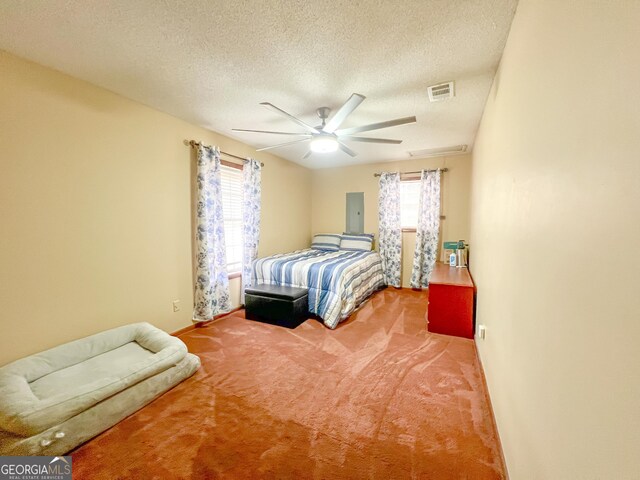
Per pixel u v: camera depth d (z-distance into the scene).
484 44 1.73
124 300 2.57
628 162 0.51
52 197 2.08
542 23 1.02
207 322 3.36
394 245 5.00
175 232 3.02
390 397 1.93
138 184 2.65
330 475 1.35
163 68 2.04
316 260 3.92
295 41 1.73
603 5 0.61
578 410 0.69
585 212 0.68
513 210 1.40
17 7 1.44
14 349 1.91
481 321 2.46
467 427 1.65
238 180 3.94
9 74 1.86
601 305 0.60
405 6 1.44
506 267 1.53
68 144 2.15
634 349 0.49
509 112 1.55
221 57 1.90
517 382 1.24
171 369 2.05
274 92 2.40
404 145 3.98
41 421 1.42
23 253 1.95
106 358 2.15
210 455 1.47
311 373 2.25
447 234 4.73
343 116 2.27
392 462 1.41
